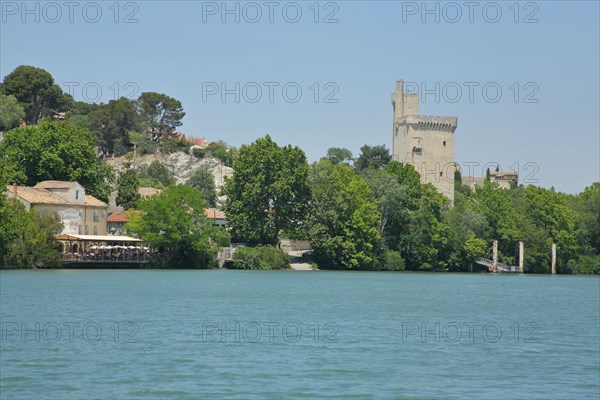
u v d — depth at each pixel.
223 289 139.00
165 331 81.62
